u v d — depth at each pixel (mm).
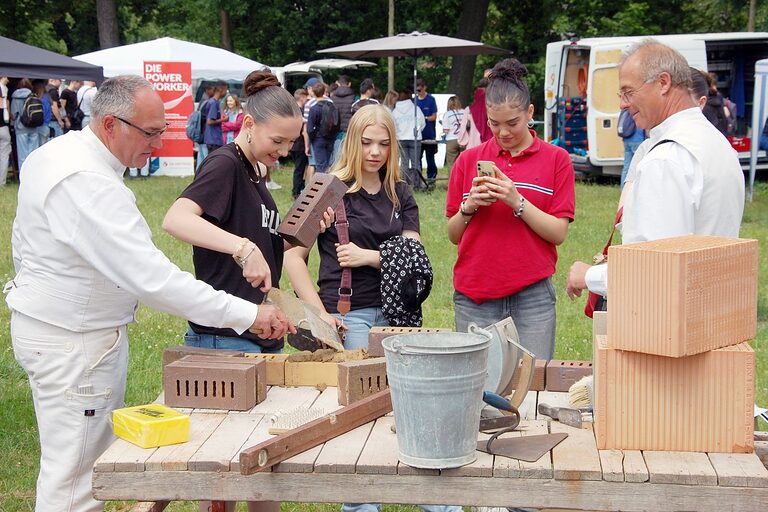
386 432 2373
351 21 28188
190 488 2182
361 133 3621
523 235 3586
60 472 2764
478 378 2082
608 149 14797
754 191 13992
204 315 2639
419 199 13336
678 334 2078
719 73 15234
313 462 2156
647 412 2203
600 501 2094
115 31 23922
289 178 16656
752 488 2039
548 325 3666
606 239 9984
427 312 7098
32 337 2721
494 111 3502
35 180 2660
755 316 2270
